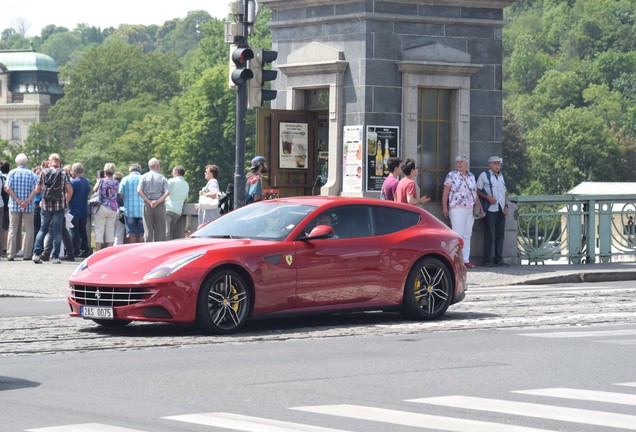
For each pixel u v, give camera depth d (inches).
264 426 395.5
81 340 644.7
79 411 426.3
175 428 391.9
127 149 7357.3
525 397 461.4
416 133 1195.9
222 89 5629.9
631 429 396.5
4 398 455.5
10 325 711.7
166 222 1328.7
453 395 466.0
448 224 1214.9
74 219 1331.2
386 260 735.1
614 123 7539.4
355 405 440.5
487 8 1230.9
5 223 1401.3
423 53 1197.7
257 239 706.8
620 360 569.6
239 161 1000.2
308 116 1238.9
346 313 794.8
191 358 574.9
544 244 1259.8
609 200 1284.4
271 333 685.3
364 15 1175.6
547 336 668.1
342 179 1197.7
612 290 990.4
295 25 1241.4
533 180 7086.6
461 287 772.6
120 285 661.3
